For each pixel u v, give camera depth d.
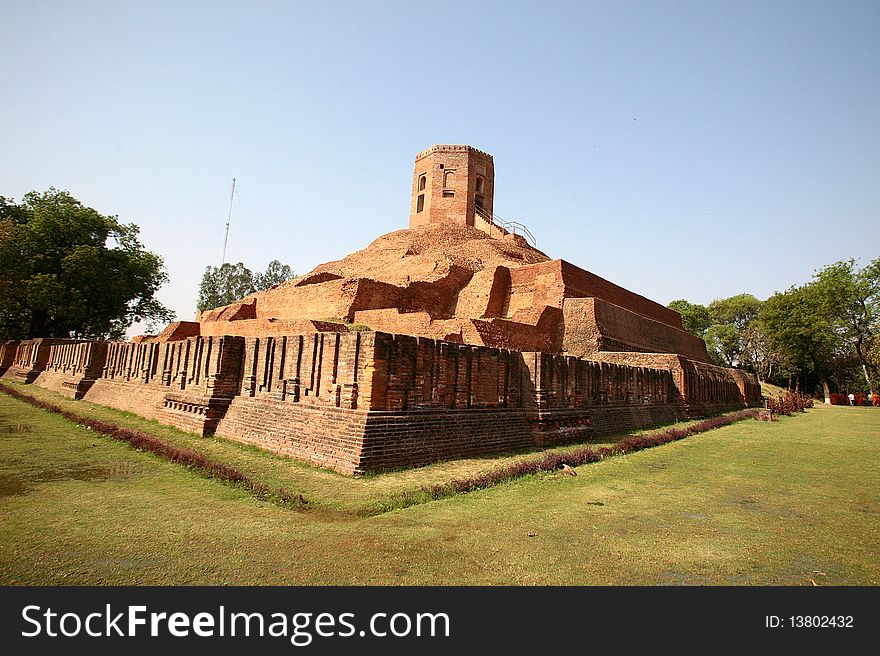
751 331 60.94
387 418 10.42
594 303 26.30
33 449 11.41
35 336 42.62
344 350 11.23
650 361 24.45
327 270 41.66
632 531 6.77
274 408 12.61
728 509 8.06
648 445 15.23
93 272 40.25
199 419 14.13
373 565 5.37
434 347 11.95
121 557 5.48
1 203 41.94
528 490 9.06
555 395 15.25
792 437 18.11
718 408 28.56
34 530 6.26
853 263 45.84
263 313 33.03
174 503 7.63
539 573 5.25
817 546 6.29
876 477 10.81
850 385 56.44
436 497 8.30
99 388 22.23
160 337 32.25
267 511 7.30
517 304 29.31
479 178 48.78
